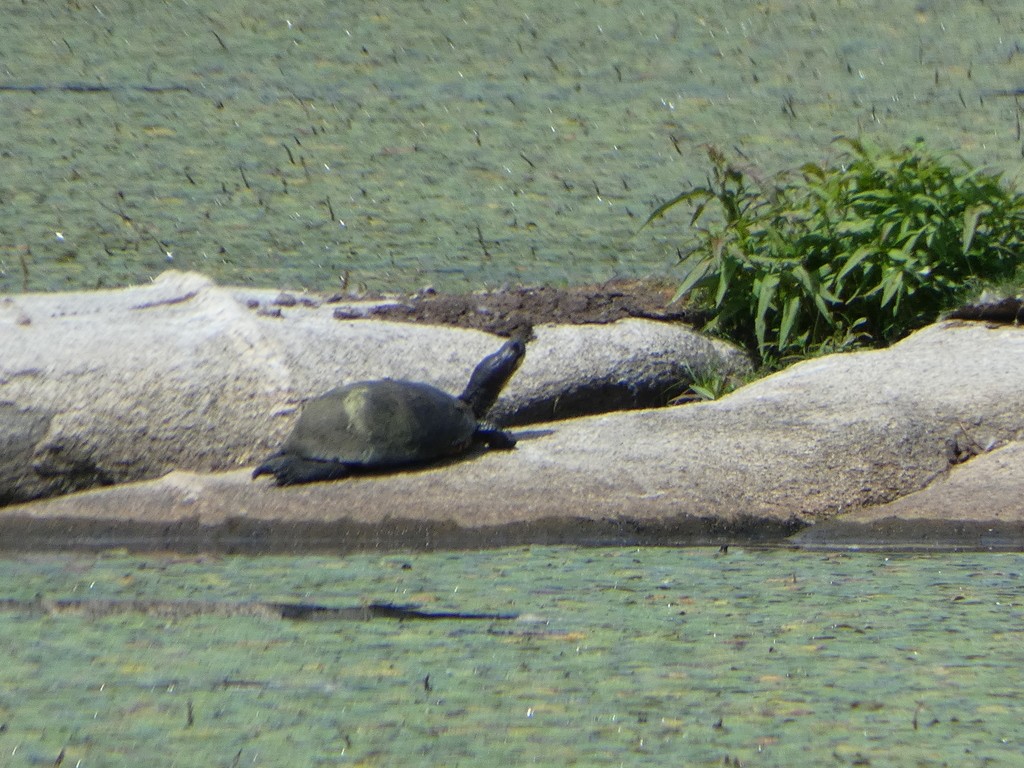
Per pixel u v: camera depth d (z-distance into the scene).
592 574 14.23
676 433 17.53
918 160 22.34
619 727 10.21
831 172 22.81
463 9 45.41
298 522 15.85
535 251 25.30
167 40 41.44
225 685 11.08
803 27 43.16
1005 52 39.97
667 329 20.75
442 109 35.06
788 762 9.59
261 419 17.78
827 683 11.09
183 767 9.51
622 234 26.41
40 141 32.19
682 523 15.80
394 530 15.66
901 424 17.39
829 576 14.13
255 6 45.50
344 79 37.69
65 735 10.05
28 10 44.75
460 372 18.91
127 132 33.03
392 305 20.94
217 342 18.53
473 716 10.41
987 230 22.50
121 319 19.33
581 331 20.38
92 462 17.42
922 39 41.56
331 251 25.28
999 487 16.36
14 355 18.08
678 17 44.38
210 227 26.66
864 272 20.84
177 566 14.71
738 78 37.72
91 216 27.17
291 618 12.80
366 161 31.09
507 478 16.52
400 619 12.75
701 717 10.41
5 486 17.23
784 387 18.80
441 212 27.77
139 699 10.77
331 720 10.35
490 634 12.29
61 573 14.44
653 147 31.91
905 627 12.42
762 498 16.20
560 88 36.91
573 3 46.25
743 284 21.19
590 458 16.98
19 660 11.65
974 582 13.88
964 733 10.10
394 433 16.70
